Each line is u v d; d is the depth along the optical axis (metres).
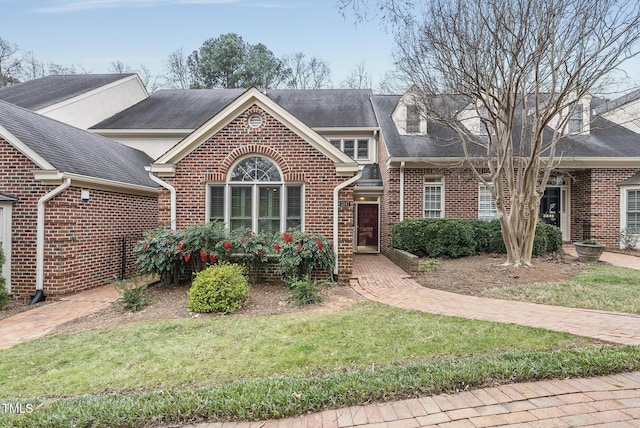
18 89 17.03
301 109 16.62
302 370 3.56
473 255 11.11
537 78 7.80
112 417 2.69
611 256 10.98
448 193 12.67
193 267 7.93
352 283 8.10
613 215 12.57
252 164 8.71
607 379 3.11
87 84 16.84
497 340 4.18
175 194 8.57
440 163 12.26
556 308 5.67
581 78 7.64
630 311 5.43
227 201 8.66
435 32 7.98
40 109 13.79
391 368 3.39
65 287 7.56
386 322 5.04
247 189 8.73
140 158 13.12
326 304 6.36
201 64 27.14
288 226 8.66
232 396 2.93
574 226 13.62
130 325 5.33
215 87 27.45
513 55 7.50
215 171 8.56
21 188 7.46
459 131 9.54
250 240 7.66
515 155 12.38
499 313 5.44
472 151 12.45
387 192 12.94
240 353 4.04
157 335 4.75
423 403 2.80
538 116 8.43
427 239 10.95
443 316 5.29
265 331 4.78
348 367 3.60
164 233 7.83
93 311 6.44
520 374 3.15
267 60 27.58
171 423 2.67
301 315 5.61
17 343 4.77
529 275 8.21
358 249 14.44
